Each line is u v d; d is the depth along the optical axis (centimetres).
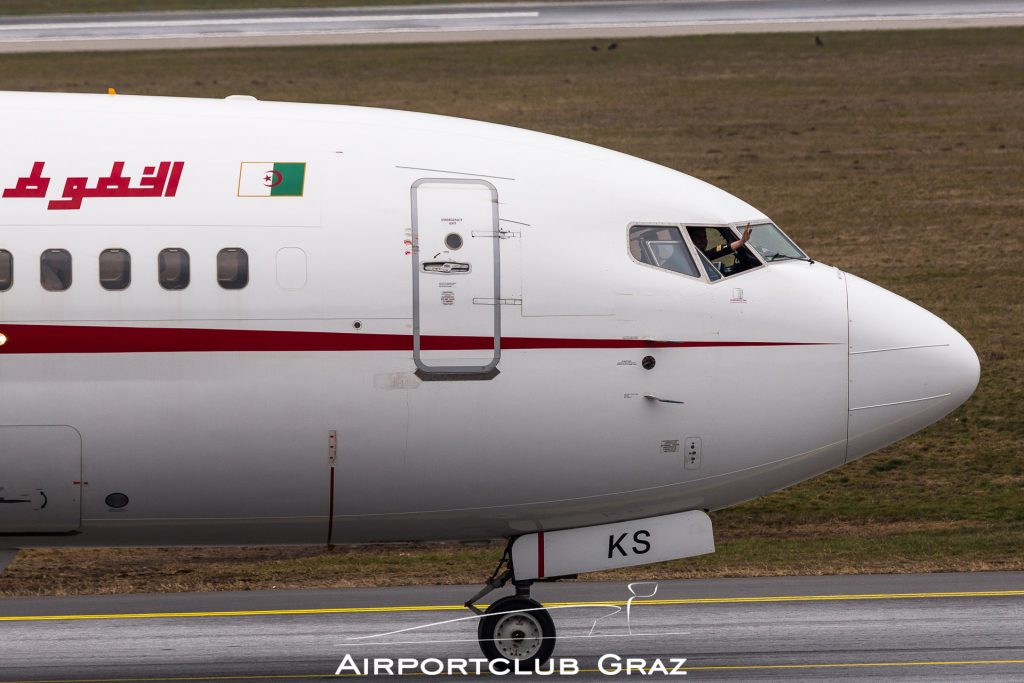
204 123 5694
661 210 5750
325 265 5391
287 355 5353
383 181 5578
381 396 5416
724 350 5653
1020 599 7512
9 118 5622
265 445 5406
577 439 5578
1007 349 14050
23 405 5275
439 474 5562
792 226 18412
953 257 17188
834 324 5769
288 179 5522
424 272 5444
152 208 5391
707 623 7025
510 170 5722
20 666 6347
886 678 6022
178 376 5322
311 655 6525
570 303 5531
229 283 5341
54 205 5362
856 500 10775
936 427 12381
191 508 5553
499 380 5475
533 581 5991
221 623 7188
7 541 5681
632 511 5900
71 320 5272
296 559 9219
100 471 5391
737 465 5759
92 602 7744
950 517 10225
